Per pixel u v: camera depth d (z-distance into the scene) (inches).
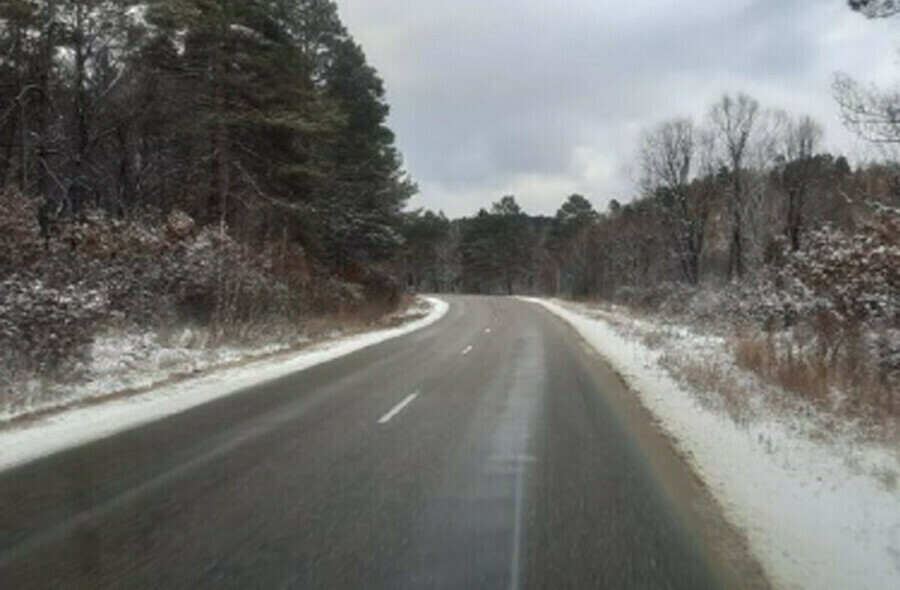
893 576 240.7
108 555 255.9
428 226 2945.4
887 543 267.9
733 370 701.9
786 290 924.6
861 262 683.4
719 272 2588.6
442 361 874.1
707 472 366.6
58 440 433.4
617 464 383.6
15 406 518.3
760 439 427.5
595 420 503.5
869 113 796.6
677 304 1555.1
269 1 1412.4
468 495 327.6
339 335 1243.2
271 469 370.9
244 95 1360.7
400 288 2253.9
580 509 308.2
